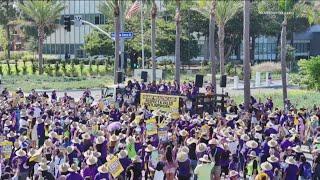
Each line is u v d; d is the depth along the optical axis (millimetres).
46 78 68625
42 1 73125
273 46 111438
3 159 18297
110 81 66938
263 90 58406
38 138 23156
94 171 16250
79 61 89688
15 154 18047
